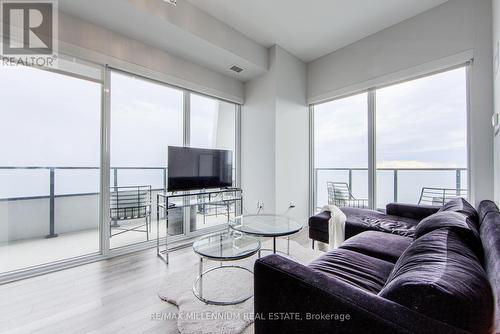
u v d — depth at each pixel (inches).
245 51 130.0
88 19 95.1
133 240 119.2
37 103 93.9
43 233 102.8
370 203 131.0
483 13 93.4
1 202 92.1
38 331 56.6
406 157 129.7
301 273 35.4
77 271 87.9
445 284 25.1
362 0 103.6
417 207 96.0
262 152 147.6
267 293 38.1
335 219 95.4
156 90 124.8
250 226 90.9
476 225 54.2
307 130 160.6
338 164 157.8
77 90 99.3
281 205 143.1
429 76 112.9
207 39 112.0
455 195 114.6
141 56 111.3
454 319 23.5
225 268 88.7
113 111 107.6
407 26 114.7
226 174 140.4
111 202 113.4
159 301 68.6
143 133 122.0
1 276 79.0
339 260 57.3
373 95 130.4
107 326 58.2
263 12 111.8
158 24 98.8
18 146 92.7
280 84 142.7
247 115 157.5
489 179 91.1
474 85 94.9
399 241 70.1
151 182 128.9
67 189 104.0
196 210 140.4
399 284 28.3
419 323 24.5
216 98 147.3
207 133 146.6
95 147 102.3
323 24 120.3
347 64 139.2
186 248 113.5
